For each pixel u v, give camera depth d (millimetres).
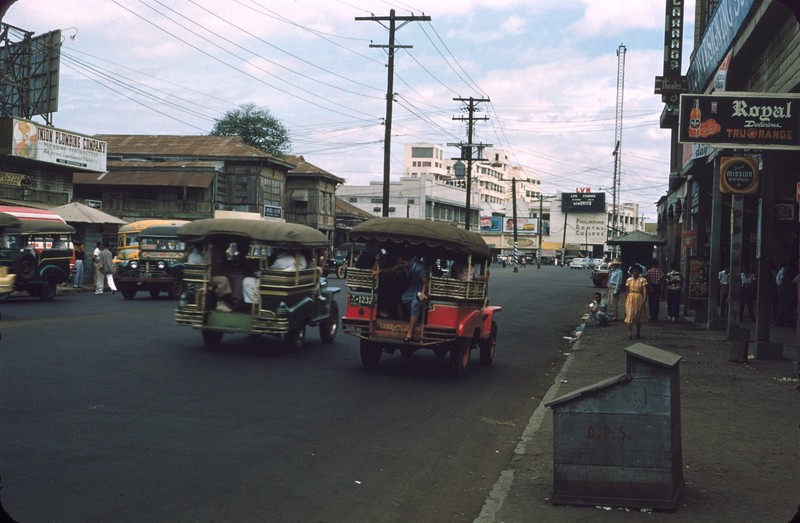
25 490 5691
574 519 5387
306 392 10477
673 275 23547
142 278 25594
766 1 14523
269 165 56719
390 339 12641
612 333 20188
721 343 17547
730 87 19172
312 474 6582
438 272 13188
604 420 5660
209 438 7613
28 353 12336
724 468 6781
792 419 9039
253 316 14039
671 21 29141
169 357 12898
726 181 16812
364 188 101938
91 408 8672
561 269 100062
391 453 7496
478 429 8945
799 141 13016
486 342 14445
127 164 53625
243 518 5371
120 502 5551
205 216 52250
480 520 5363
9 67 36625
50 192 35562
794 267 22359
